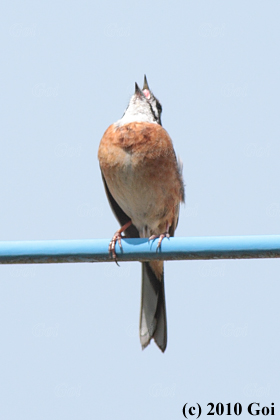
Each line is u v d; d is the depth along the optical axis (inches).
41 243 390.0
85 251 392.8
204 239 386.9
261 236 381.7
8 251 388.5
